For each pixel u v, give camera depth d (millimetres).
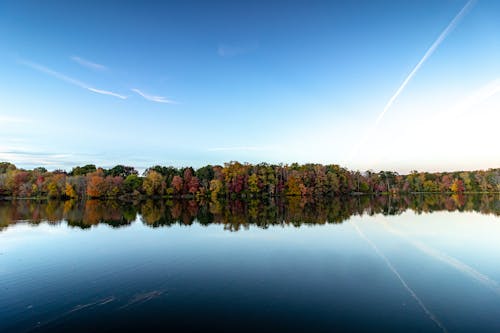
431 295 14617
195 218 43688
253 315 12672
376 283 16172
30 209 58906
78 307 13547
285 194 113250
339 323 11984
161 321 12258
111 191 103375
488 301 13883
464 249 23328
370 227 33938
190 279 17000
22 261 20766
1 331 11586
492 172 134625
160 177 111250
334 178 117125
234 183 108562
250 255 22016
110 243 26281
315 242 26062
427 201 79000
